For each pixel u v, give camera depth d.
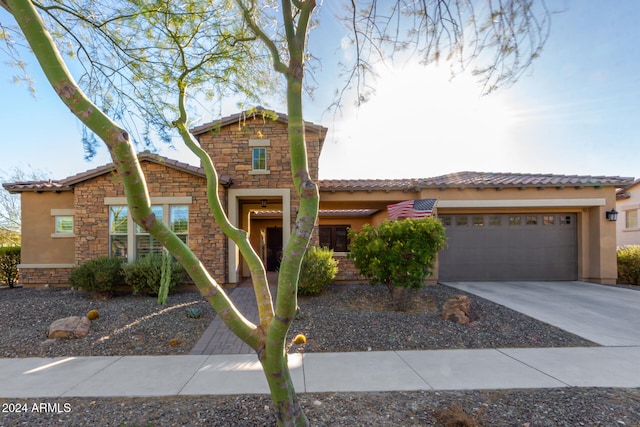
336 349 6.04
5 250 13.05
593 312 8.25
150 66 5.33
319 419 3.66
